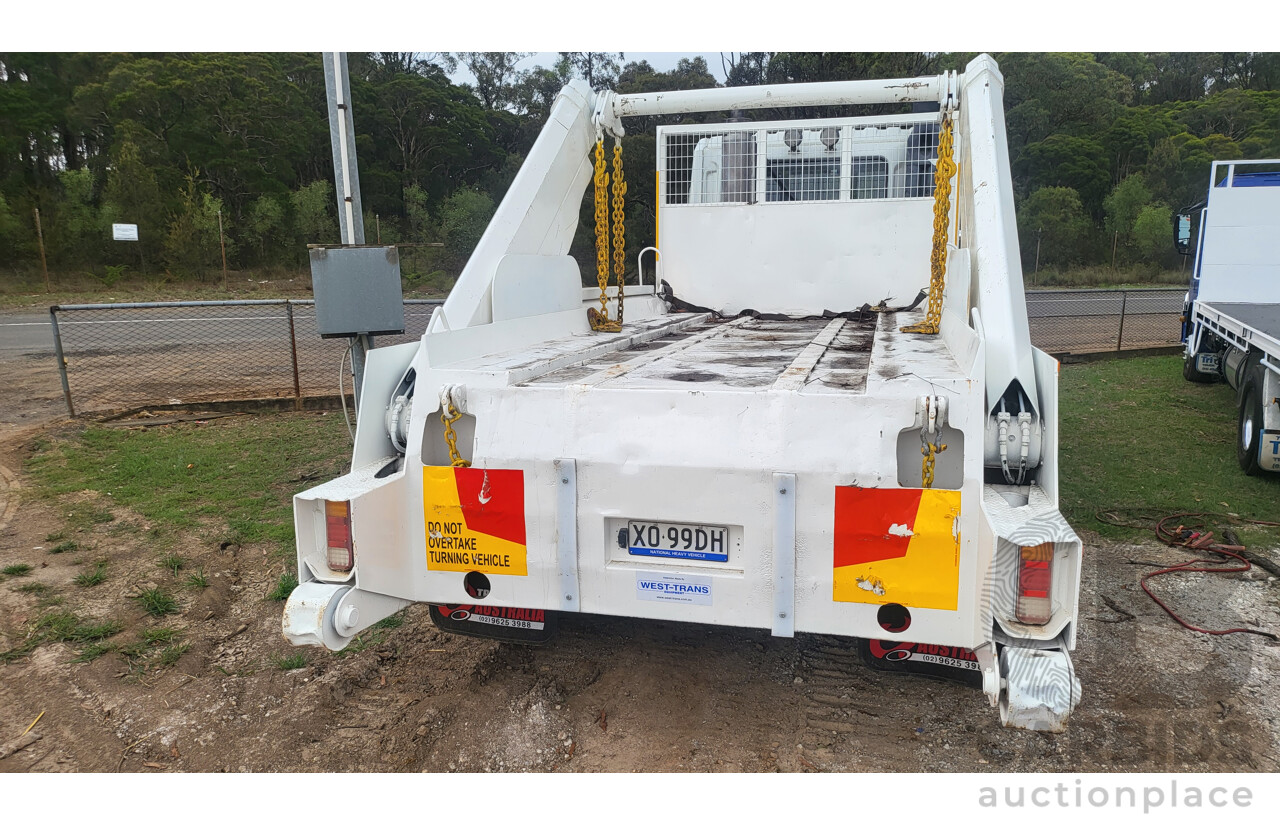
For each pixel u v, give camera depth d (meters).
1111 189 46.28
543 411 2.49
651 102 4.65
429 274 34.19
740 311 5.95
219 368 10.82
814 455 2.28
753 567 2.36
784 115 18.84
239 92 41.84
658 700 3.00
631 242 27.36
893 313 5.44
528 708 2.94
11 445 6.40
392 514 2.59
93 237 32.66
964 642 2.25
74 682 3.07
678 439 2.37
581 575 2.51
